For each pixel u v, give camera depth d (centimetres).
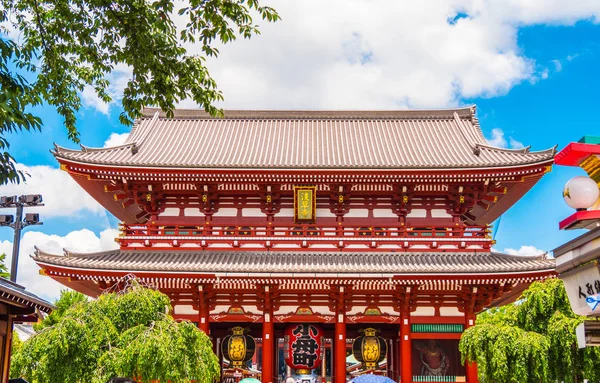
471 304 3181
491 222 4169
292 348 3238
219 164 3256
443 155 3775
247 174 3278
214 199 3484
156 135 4131
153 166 3241
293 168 3238
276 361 3509
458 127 4238
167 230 3447
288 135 4203
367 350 3250
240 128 4316
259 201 3512
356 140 4109
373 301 3259
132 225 3412
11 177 1255
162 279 3042
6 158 1235
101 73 2122
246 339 3328
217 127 4319
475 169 3225
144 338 2059
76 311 2183
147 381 2066
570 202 1170
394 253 3350
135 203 3722
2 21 1867
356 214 3491
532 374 2367
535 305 2484
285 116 4438
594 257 1155
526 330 2519
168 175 3288
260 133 4231
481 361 2470
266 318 3216
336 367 3173
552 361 2356
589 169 1233
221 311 3253
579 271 1231
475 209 3981
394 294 3222
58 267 2980
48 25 1919
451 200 3466
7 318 2192
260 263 3206
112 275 3006
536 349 2333
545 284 2527
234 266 3097
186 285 3127
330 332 3578
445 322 3198
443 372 3153
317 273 3011
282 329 3544
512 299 3619
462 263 3203
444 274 2991
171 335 2170
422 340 3203
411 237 3359
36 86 1880
